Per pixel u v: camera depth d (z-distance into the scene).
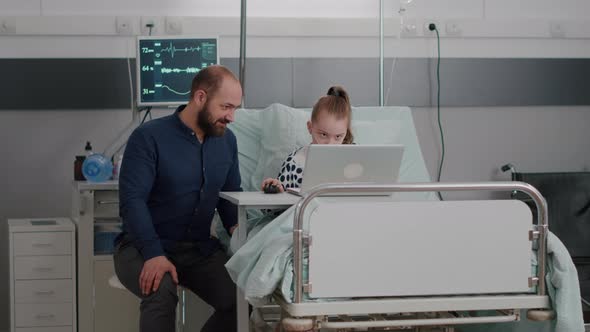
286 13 3.82
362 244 1.89
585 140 4.12
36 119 3.64
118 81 3.65
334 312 1.86
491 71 4.00
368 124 3.02
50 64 3.61
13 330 3.03
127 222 2.36
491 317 1.96
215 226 2.81
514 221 1.97
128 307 3.08
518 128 4.07
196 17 3.69
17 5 3.59
